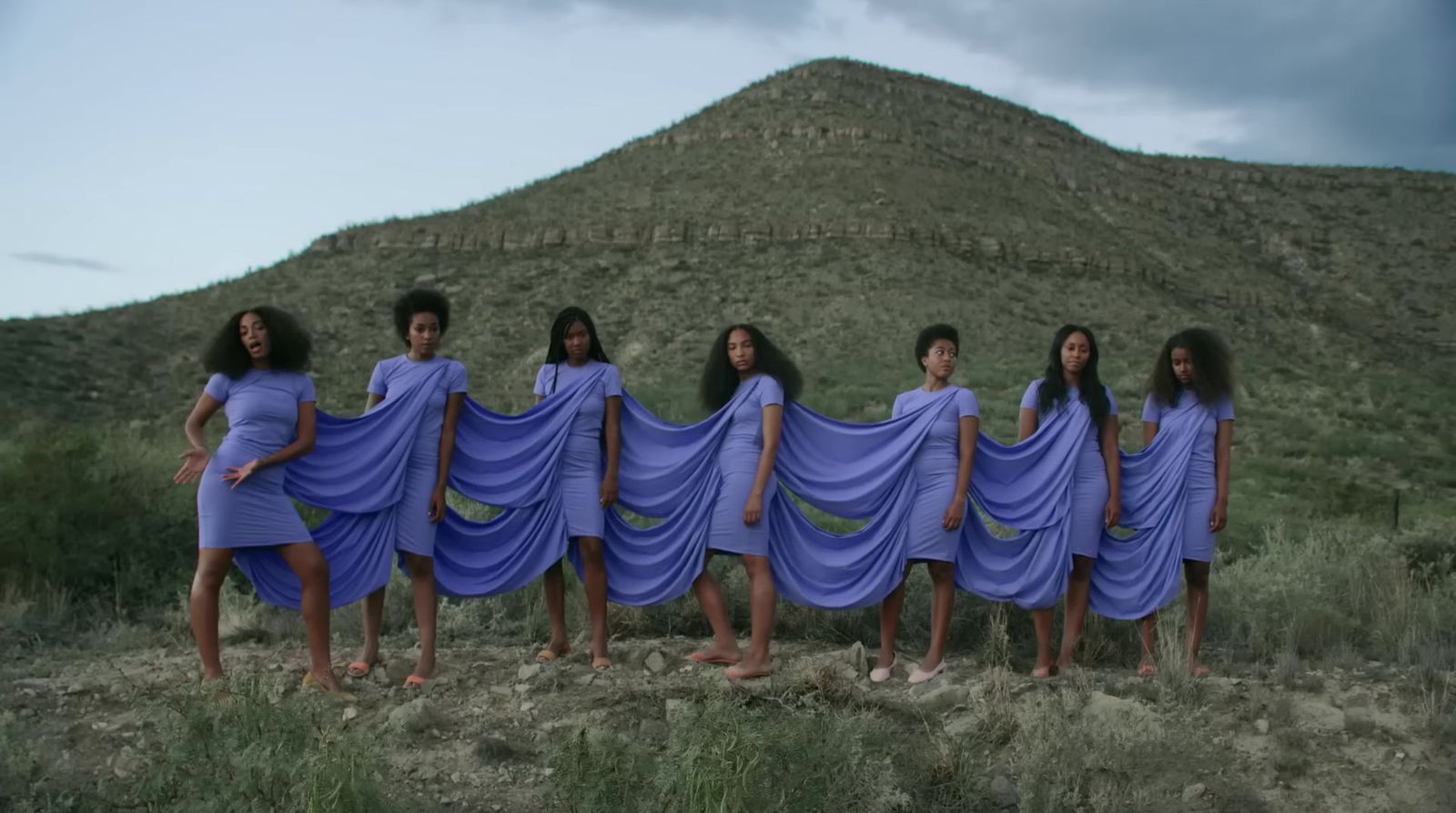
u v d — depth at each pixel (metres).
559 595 7.07
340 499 6.56
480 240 60.84
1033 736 5.27
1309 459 28.23
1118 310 52.31
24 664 7.09
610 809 4.45
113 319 49.84
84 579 9.26
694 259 56.19
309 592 6.33
